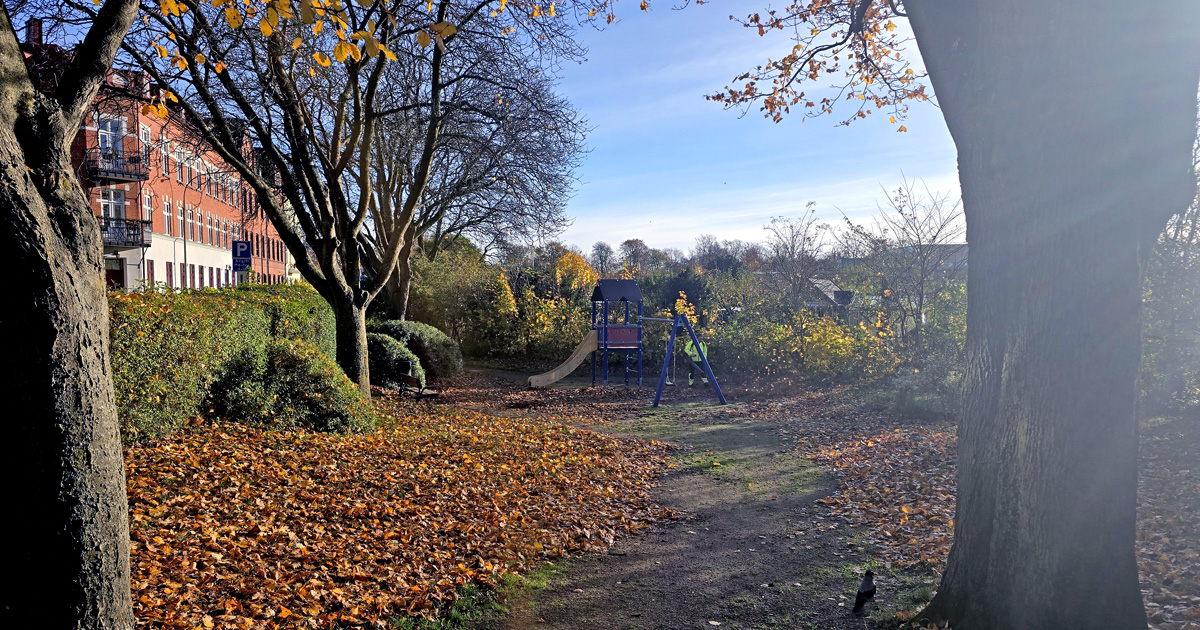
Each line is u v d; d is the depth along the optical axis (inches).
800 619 162.1
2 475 86.4
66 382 90.0
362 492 239.5
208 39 333.1
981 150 134.1
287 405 338.0
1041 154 121.8
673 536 234.5
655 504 278.1
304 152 392.5
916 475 291.4
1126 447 119.5
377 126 458.9
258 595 152.5
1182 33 112.1
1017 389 128.2
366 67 434.6
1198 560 172.2
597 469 330.3
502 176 518.9
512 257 867.4
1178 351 361.1
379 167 693.9
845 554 207.9
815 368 647.1
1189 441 286.8
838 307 880.9
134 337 253.4
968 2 135.3
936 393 457.1
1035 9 120.0
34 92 96.6
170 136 449.4
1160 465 265.4
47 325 88.0
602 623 161.3
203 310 306.3
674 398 629.6
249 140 455.5
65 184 95.0
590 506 266.5
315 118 504.1
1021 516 127.0
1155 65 112.3
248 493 218.1
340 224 433.4
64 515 89.2
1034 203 123.6
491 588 179.2
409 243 660.7
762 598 176.1
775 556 209.8
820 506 266.4
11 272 85.7
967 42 138.2
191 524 185.3
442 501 244.7
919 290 644.7
